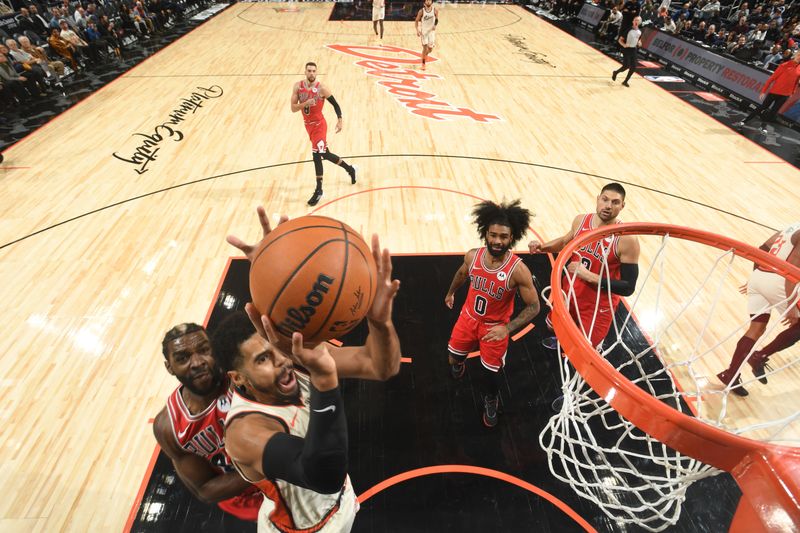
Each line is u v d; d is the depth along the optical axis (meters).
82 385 3.44
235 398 1.41
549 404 3.38
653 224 2.49
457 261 4.71
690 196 5.89
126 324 3.95
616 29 13.09
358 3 18.27
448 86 9.55
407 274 4.54
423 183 6.06
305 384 1.53
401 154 6.79
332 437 0.96
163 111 8.15
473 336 3.07
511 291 2.84
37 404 3.29
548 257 4.77
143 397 3.36
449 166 6.49
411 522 2.69
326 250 1.15
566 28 14.84
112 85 9.37
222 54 11.47
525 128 7.70
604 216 2.95
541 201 5.72
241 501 2.73
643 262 4.76
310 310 1.12
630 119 8.12
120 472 2.90
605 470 2.94
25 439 3.07
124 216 5.34
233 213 5.41
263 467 1.16
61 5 12.15
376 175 6.23
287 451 1.10
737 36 11.95
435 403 3.38
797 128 7.71
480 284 2.86
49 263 4.61
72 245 4.86
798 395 3.39
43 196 5.68
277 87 9.30
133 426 3.17
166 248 4.84
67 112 8.12
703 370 3.61
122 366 3.58
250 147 6.91
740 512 1.24
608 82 9.98
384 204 5.61
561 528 2.67
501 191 5.92
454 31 14.16
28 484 2.83
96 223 5.21
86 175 6.14
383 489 2.85
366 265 1.21
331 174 6.24
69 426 3.16
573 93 9.30
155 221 5.26
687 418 1.34
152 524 2.66
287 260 1.13
